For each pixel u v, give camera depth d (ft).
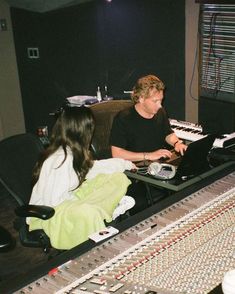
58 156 8.25
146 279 5.02
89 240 5.67
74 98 15.48
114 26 15.62
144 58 15.34
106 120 11.21
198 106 14.53
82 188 8.73
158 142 11.18
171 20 14.25
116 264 5.25
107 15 15.65
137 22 15.07
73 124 8.27
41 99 17.84
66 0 15.47
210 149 9.37
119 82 16.22
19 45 17.17
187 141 12.91
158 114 11.27
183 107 14.96
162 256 5.41
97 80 16.65
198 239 5.73
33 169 9.02
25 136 9.27
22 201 8.67
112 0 15.37
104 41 16.01
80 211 7.73
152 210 6.33
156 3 14.42
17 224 9.13
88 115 8.43
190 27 13.91
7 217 13.50
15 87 17.65
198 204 6.53
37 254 11.40
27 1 16.03
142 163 10.05
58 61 17.11
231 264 5.24
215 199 6.66
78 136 8.34
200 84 14.33
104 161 9.20
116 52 15.90
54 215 8.00
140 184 10.82
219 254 5.43
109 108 11.34
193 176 8.94
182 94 14.84
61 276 5.02
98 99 15.33
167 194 10.65
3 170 8.52
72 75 17.08
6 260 11.16
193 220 6.14
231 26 13.07
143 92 10.41
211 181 7.20
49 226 8.08
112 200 8.31
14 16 16.84
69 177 8.24
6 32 16.94
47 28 16.76
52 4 15.75
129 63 15.75
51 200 8.17
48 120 17.95
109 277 5.04
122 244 5.60
